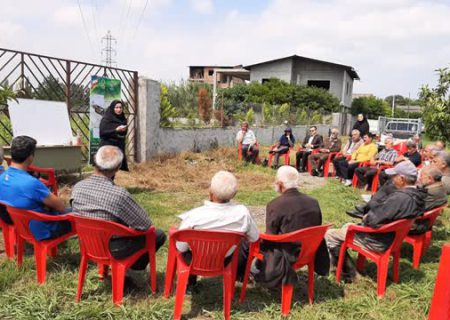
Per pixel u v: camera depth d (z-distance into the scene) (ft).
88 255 10.84
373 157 30.17
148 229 11.08
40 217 11.10
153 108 33.32
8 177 11.78
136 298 11.39
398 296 12.26
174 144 37.04
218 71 126.21
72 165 24.12
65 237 12.04
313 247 11.00
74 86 27.71
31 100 23.15
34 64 24.71
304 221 10.96
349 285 12.89
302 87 97.50
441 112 22.65
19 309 10.28
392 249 12.21
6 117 24.73
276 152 37.17
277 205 11.01
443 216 21.54
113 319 10.27
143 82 31.99
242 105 58.70
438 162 17.67
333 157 34.04
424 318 11.00
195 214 10.39
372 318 10.99
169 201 22.68
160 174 29.71
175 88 61.05
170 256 11.25
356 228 12.34
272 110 63.05
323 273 11.62
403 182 12.43
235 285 12.43
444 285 8.37
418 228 13.93
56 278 12.09
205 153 39.45
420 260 15.33
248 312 10.99
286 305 10.85
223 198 10.43
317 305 11.49
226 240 10.02
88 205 10.68
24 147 11.81
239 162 36.76
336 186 29.48
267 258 10.87
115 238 10.69
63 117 24.57
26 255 13.73
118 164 11.05
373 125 89.30
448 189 16.94
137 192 24.32
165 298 11.41
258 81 108.37
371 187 28.78
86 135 29.53
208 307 11.19
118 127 22.50
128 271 13.08
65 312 10.32
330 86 112.98
